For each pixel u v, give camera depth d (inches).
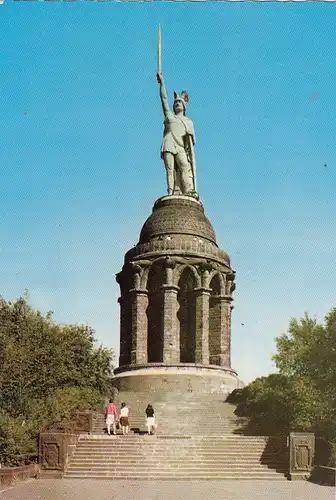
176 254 2625.5
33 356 1835.6
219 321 2672.2
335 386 1622.8
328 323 1731.1
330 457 1327.5
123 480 1296.8
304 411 1563.7
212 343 2659.9
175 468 1368.1
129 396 2153.1
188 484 1239.5
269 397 1803.6
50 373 1891.0
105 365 2186.3
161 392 2253.9
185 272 2647.6
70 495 1046.4
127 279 2738.7
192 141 2913.4
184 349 2691.9
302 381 1632.6
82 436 1483.8
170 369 2459.4
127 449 1437.0
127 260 2743.6
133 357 2581.2
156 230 2743.6
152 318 2689.5
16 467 1248.8
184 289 2726.4
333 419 1505.9
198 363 2507.4
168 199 2812.5
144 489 1142.3
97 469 1353.3
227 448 1454.2
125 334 2704.2
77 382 2082.9
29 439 1363.2
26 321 1953.7
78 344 2139.5
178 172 2886.3
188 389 2420.0
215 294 2706.7
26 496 1032.8
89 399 1909.4
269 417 1765.5
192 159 2901.1
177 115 2933.1
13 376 1701.5
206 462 1398.9
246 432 1738.4
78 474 1328.7
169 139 2891.2
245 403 1961.1
